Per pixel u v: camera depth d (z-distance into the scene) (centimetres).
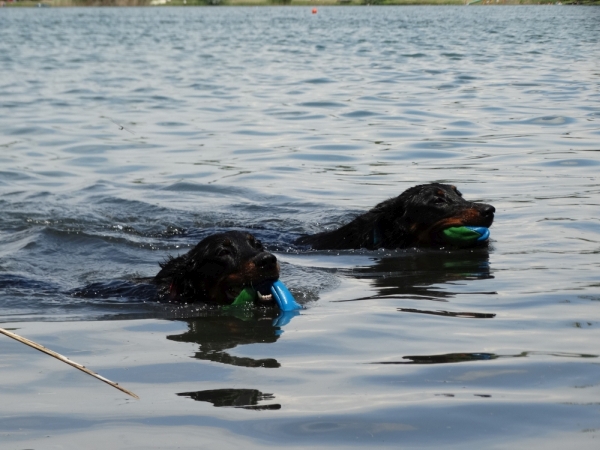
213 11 10194
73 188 1364
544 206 1164
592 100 2142
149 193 1334
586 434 481
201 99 2328
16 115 2053
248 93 2438
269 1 12506
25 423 511
